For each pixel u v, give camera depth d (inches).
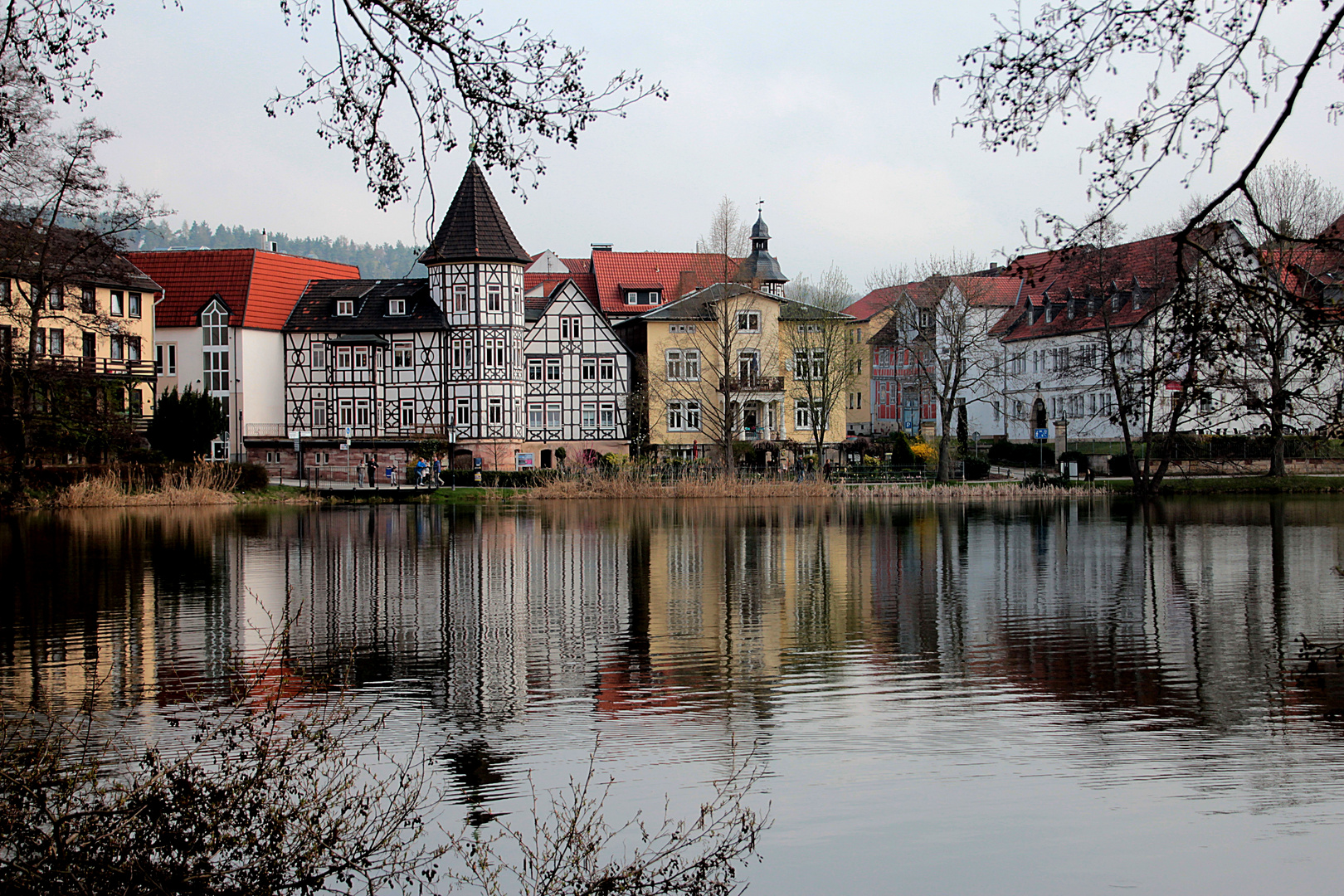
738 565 1123.3
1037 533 1440.7
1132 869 382.6
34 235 1521.9
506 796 439.8
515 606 874.8
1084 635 751.7
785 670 653.9
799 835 408.2
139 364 2420.0
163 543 1300.4
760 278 2842.0
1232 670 650.8
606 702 582.9
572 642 735.1
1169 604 874.8
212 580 999.0
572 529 1514.5
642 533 1469.0
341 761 410.3
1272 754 494.3
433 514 1779.0
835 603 886.4
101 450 1871.3
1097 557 1176.8
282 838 316.2
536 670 653.9
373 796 375.6
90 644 716.7
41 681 617.6
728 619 817.5
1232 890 367.2
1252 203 319.0
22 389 1603.1
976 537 1396.4
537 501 2020.2
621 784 456.4
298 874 317.1
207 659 673.6
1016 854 392.5
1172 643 726.5
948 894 364.2
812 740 517.0
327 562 1129.4
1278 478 2066.9
